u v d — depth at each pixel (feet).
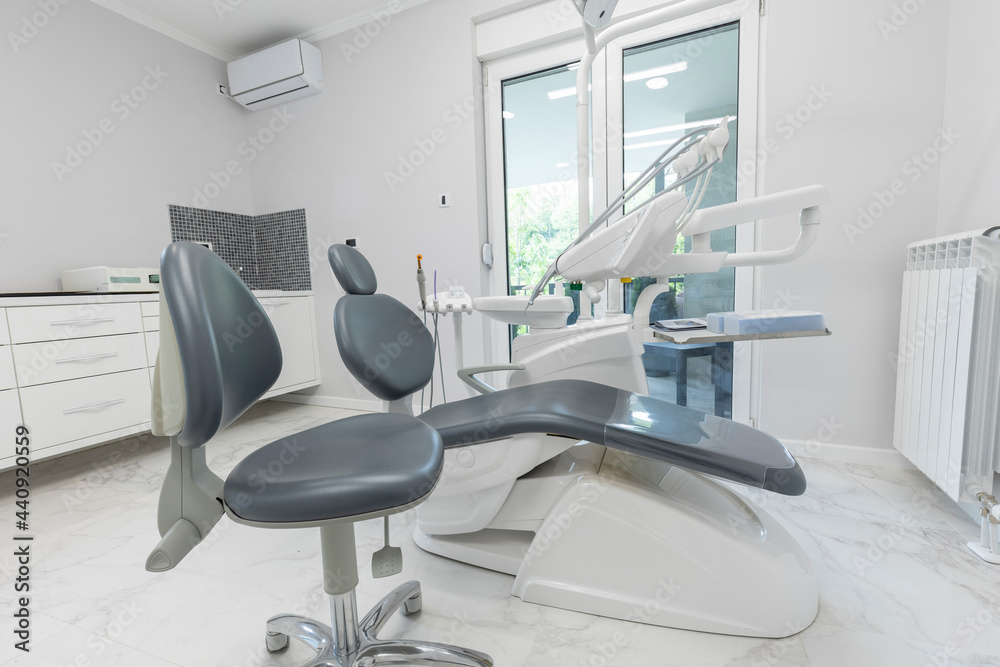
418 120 8.93
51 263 7.84
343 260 4.01
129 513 5.69
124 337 7.18
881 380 6.16
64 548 4.89
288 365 9.82
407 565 4.43
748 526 3.69
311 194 10.27
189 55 9.83
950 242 4.73
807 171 6.27
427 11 8.58
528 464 3.86
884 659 3.10
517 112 8.59
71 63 8.04
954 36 5.36
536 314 4.77
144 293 7.56
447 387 9.39
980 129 4.87
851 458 6.37
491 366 4.87
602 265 4.30
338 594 2.76
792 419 6.68
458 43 8.40
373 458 2.46
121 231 8.77
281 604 3.95
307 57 9.36
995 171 4.61
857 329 6.21
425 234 9.13
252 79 9.70
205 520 2.41
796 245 4.36
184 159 9.77
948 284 4.62
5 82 7.28
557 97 8.27
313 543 4.93
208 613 3.84
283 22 9.26
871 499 5.30
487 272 8.95
